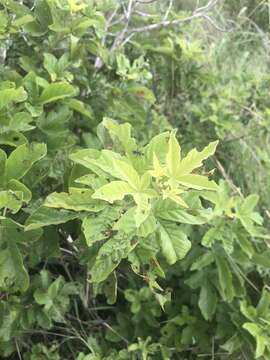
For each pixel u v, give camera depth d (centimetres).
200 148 88
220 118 87
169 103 92
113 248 44
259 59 108
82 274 73
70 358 72
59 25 65
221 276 68
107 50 77
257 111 91
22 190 48
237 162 91
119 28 86
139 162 46
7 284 55
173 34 89
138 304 70
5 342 66
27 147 50
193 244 70
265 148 94
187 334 70
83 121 72
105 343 72
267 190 89
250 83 93
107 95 74
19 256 48
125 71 73
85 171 49
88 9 68
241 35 108
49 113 60
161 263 69
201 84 92
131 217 43
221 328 70
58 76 65
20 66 69
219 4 108
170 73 91
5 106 55
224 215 67
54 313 63
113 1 77
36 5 66
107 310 77
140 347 66
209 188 41
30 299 63
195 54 89
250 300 76
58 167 57
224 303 71
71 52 68
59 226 53
